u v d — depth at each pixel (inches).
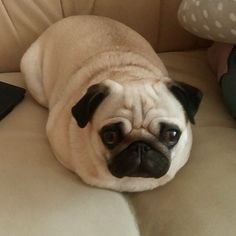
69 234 13.9
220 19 17.9
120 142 14.7
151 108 14.6
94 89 14.8
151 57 19.3
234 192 15.3
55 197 15.0
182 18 20.1
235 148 17.2
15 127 18.2
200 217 14.5
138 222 15.1
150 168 14.4
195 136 17.9
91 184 15.9
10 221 14.1
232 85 18.5
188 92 15.2
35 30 21.7
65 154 16.3
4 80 21.4
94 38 19.3
